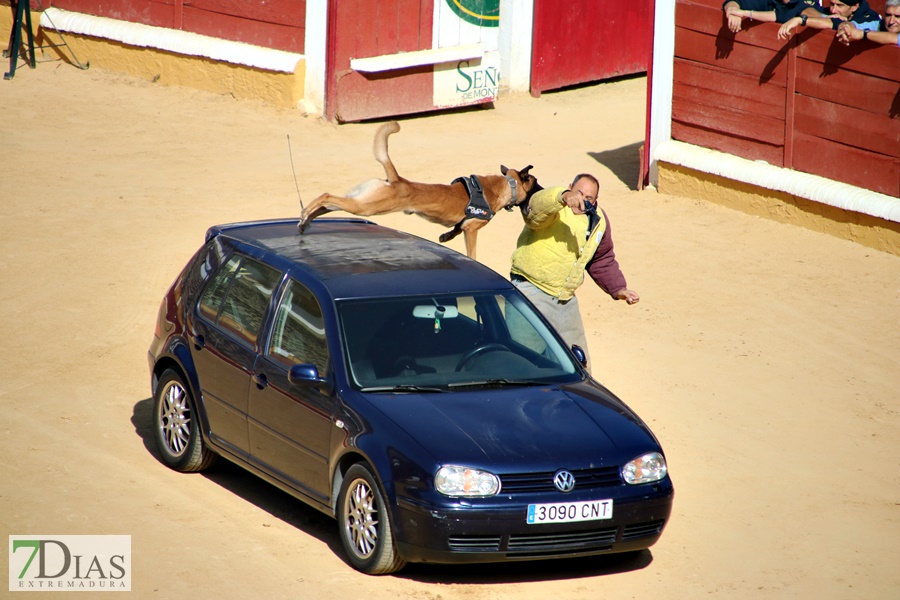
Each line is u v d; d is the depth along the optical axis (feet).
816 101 171.73
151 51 256.93
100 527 84.17
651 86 195.52
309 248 94.48
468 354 85.35
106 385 117.19
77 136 218.79
